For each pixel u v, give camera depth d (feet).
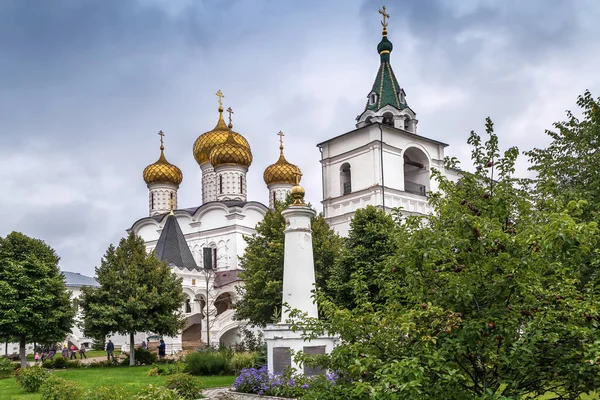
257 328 158.92
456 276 26.07
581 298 26.03
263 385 64.49
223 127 242.17
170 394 38.86
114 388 51.60
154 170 239.91
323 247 115.03
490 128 30.22
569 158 59.67
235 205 210.38
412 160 193.88
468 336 24.47
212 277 196.34
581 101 62.49
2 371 105.09
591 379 24.04
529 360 24.61
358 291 31.24
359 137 179.42
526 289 24.81
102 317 126.31
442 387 24.03
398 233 30.48
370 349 26.55
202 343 165.58
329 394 26.96
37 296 127.54
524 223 27.81
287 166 231.50
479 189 29.66
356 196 175.63
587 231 22.72
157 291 133.28
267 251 120.67
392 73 189.67
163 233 191.52
